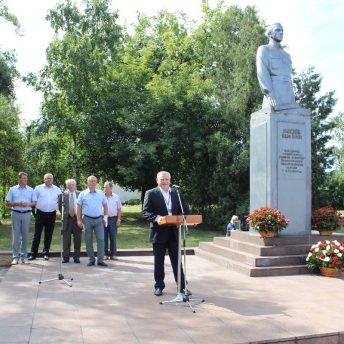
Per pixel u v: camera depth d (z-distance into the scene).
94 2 20.03
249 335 4.28
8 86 17.09
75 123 19.83
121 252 10.07
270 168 8.84
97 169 24.42
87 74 19.81
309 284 6.86
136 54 26.75
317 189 17.31
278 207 8.82
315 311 5.23
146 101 20.89
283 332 4.39
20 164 21.45
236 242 8.98
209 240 14.75
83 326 4.53
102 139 21.17
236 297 5.92
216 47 20.84
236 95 18.89
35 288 6.37
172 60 25.16
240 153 17.78
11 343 4.00
